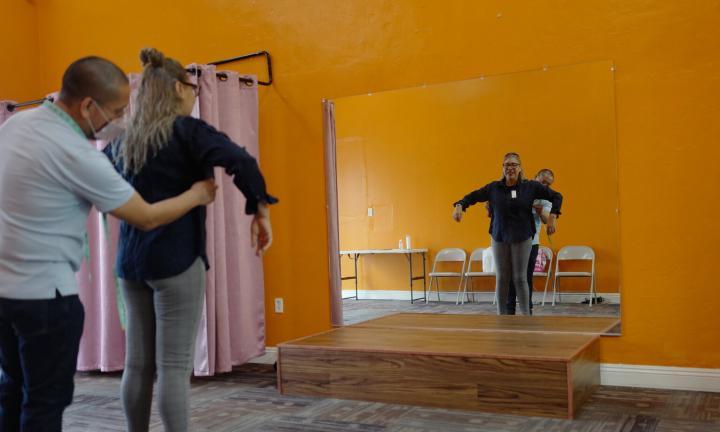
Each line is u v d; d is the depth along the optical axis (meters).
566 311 3.65
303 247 4.39
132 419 2.08
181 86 2.10
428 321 4.06
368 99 4.20
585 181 3.58
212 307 3.92
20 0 5.25
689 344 3.33
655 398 3.20
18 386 1.83
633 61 3.46
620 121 3.48
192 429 2.94
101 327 4.24
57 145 1.69
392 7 4.11
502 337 3.58
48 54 5.34
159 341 2.00
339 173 4.29
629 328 3.47
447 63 3.96
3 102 4.78
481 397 3.03
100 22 5.09
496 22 3.81
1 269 1.68
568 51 3.62
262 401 3.41
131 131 2.03
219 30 4.66
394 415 3.04
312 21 4.36
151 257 1.96
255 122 4.34
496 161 3.84
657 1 3.40
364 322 4.23
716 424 2.76
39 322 1.68
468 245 3.95
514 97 3.77
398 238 4.14
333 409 3.19
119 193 1.75
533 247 3.75
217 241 3.99
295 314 4.41
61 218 1.71
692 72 3.32
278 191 4.47
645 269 3.43
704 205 3.30
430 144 4.03
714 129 3.28
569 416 2.85
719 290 3.26
